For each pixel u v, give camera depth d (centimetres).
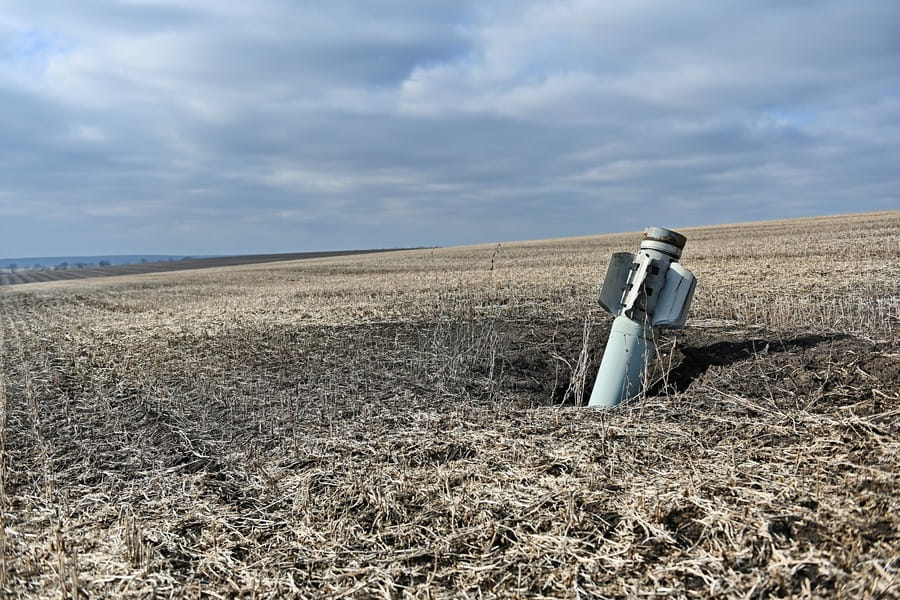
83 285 4159
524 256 3675
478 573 361
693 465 450
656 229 694
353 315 1352
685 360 753
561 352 877
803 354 655
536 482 458
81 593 372
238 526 450
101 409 762
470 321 1160
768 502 384
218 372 904
